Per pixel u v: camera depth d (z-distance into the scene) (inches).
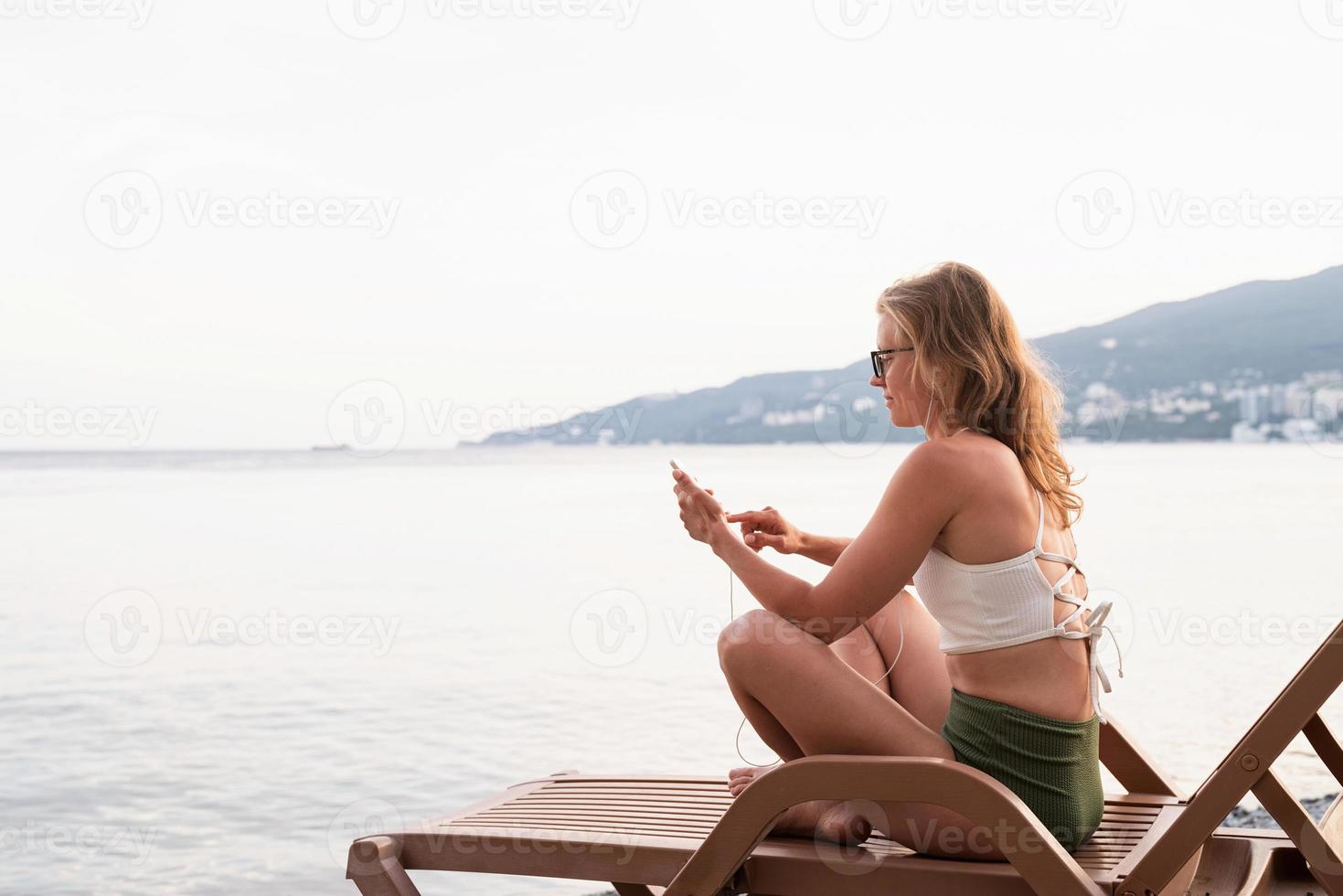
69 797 149.2
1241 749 63.7
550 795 89.0
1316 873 64.9
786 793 66.6
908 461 70.1
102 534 575.5
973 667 71.4
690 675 229.3
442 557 450.9
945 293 75.8
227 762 166.1
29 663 249.9
